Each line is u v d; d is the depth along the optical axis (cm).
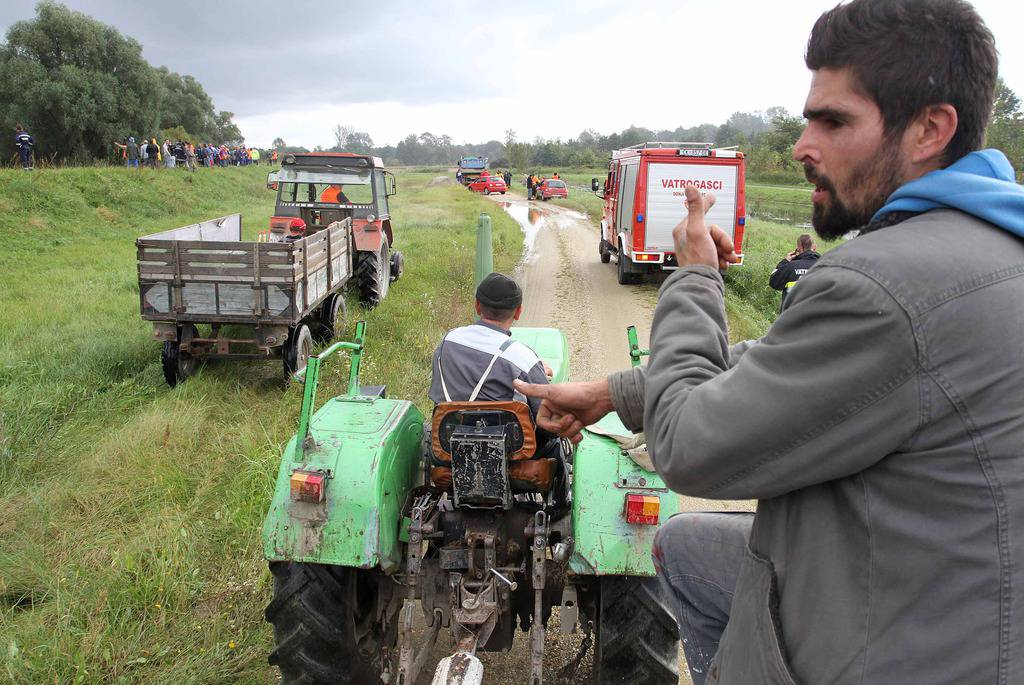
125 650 366
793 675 126
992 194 119
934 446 113
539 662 281
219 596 418
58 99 3606
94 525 495
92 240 1944
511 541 316
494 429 290
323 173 1209
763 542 135
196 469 579
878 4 127
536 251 2105
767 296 1416
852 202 135
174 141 4400
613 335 1091
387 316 1061
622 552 290
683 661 384
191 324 768
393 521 314
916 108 126
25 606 419
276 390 771
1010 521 110
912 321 111
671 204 1399
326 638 308
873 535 118
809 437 118
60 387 710
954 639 113
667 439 135
